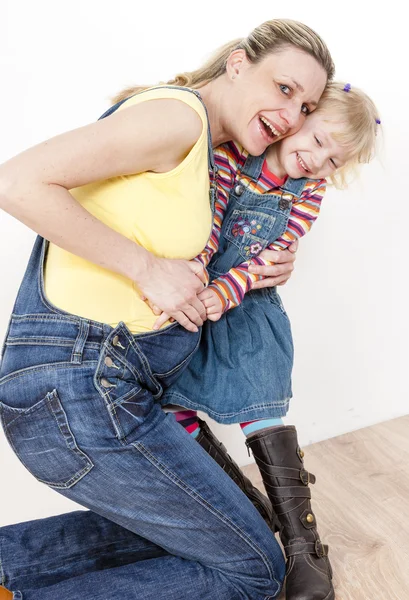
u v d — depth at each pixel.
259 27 1.42
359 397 2.41
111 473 1.27
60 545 1.52
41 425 1.24
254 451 1.59
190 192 1.23
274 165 1.58
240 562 1.39
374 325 2.36
